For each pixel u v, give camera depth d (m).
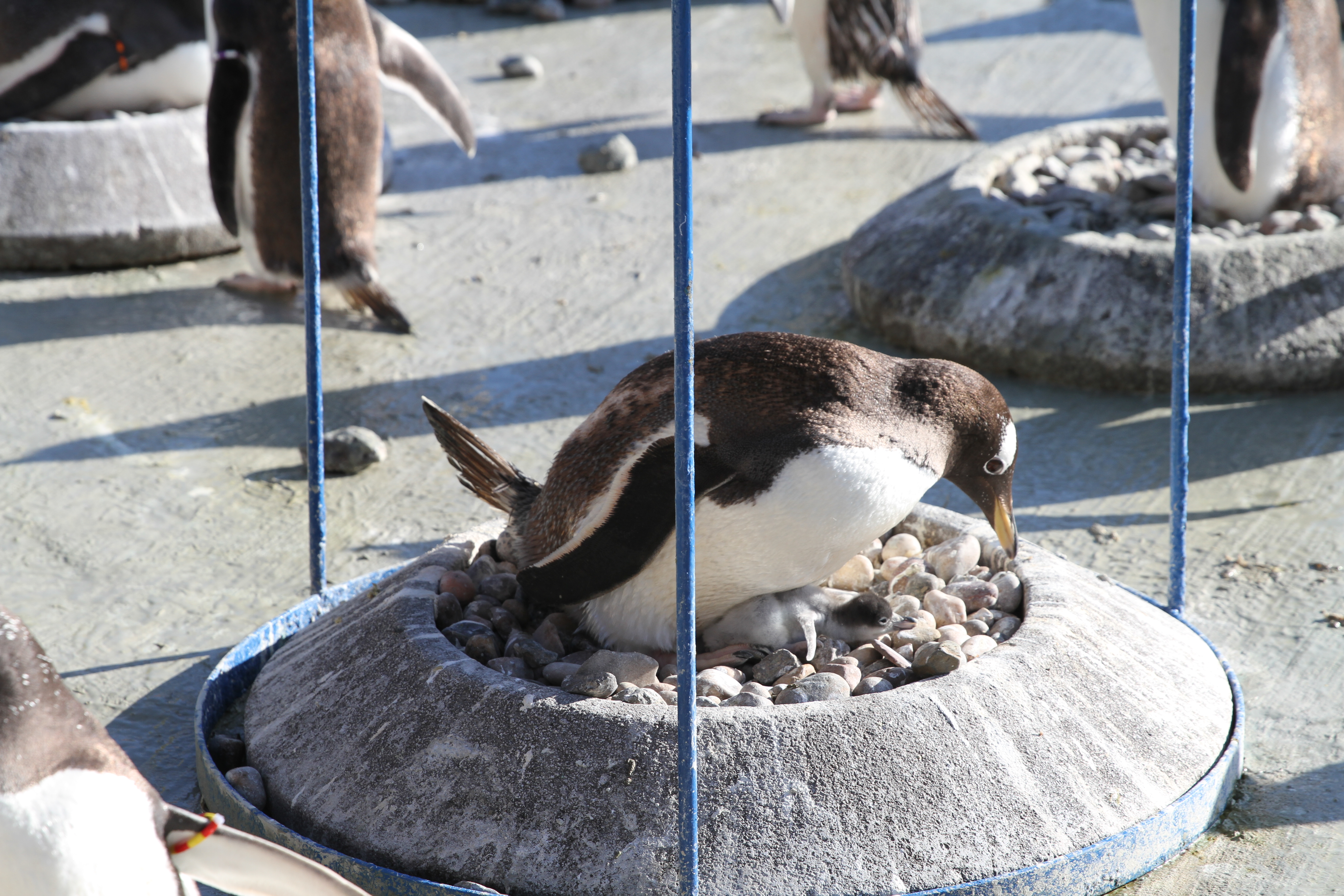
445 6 12.89
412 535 4.75
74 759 2.13
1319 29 6.13
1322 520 4.71
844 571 3.62
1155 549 4.55
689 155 2.22
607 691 2.95
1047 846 2.80
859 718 2.83
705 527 2.99
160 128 7.22
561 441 5.44
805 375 2.97
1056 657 3.11
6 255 7.06
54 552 4.59
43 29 7.05
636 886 2.67
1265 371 5.62
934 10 12.67
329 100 6.17
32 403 5.70
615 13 12.68
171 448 5.37
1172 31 6.16
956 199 6.48
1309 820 3.15
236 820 3.04
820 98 9.50
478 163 8.97
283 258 6.48
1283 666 3.85
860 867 2.69
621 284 7.07
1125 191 6.64
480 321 6.66
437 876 2.77
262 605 4.28
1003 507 3.26
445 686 2.99
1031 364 5.89
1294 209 6.30
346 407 5.75
